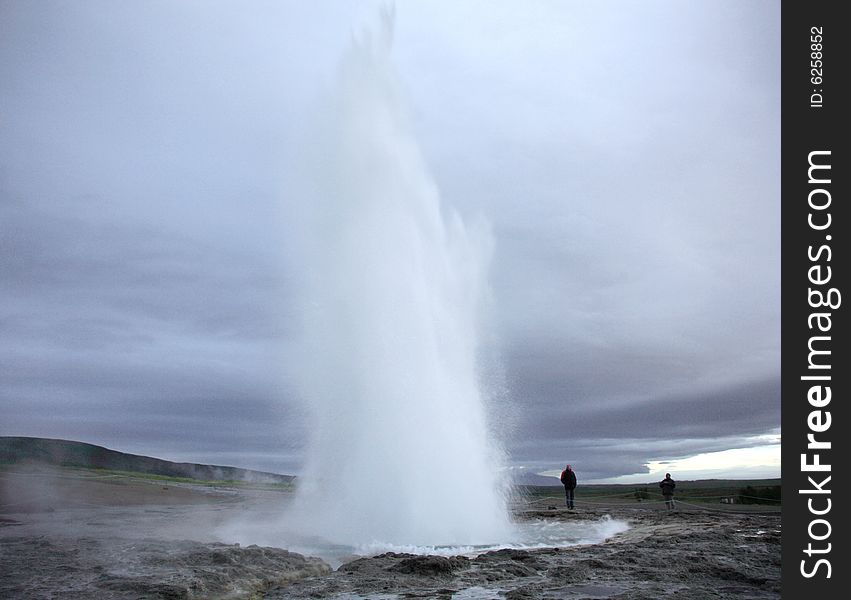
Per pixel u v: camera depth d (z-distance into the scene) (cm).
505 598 954
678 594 959
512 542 1659
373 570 1177
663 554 1284
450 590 1017
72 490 3566
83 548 1345
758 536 1572
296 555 1263
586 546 1533
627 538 1691
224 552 1220
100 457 7894
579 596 948
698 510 2567
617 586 1022
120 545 1384
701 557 1243
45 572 1094
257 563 1176
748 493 3170
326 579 1109
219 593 985
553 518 2309
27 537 1579
